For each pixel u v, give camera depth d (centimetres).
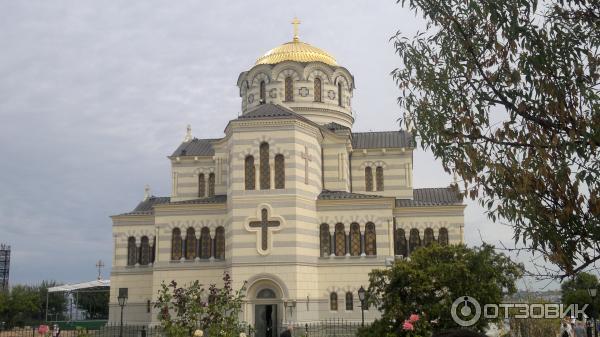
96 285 8056
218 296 2764
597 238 1057
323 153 5831
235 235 4906
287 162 4994
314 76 6269
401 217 5662
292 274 4816
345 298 5103
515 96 1121
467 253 3189
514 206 1123
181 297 2670
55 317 9444
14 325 8119
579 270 1095
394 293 3209
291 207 4919
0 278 9750
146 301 5925
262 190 4950
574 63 1068
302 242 4941
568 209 1074
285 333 2834
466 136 1199
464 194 1198
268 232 4888
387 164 6122
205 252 5378
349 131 5991
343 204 5238
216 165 5984
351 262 5141
